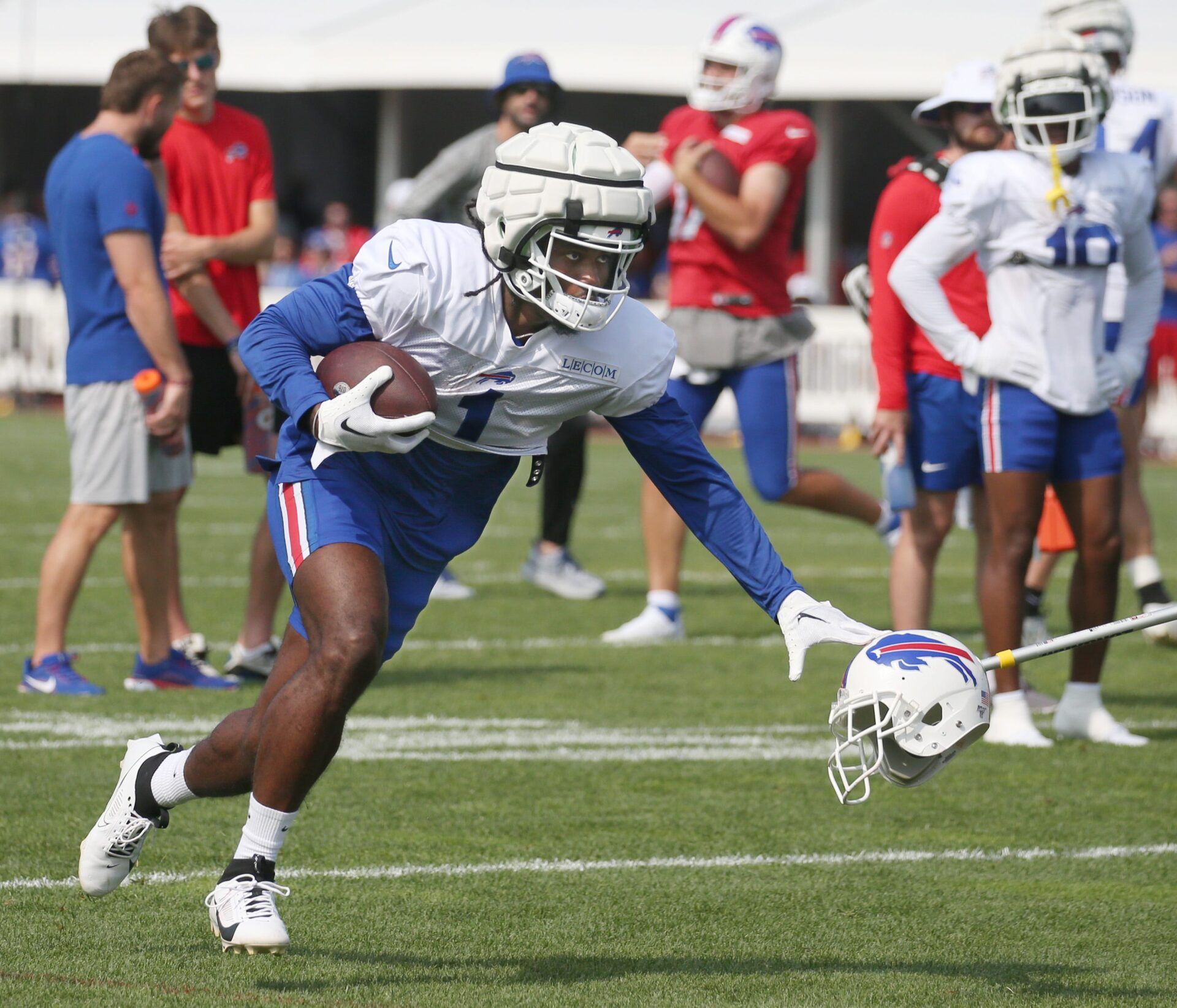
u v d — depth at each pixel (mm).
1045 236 21828
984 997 13195
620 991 13133
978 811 19594
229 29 86188
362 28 85562
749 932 14914
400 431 12609
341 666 12773
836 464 66062
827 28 81750
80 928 14531
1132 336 22938
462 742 22812
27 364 84312
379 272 13352
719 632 33062
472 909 15422
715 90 29516
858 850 17828
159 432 24297
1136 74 77375
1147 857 17688
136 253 23781
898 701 12992
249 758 13688
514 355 13594
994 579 23031
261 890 13219
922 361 25094
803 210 97688
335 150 107375
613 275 13305
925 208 24641
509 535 48875
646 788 20375
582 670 28500
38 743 21844
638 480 65250
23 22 86938
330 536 13305
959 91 24688
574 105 99875
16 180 102250
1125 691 27703
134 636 30516
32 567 38531
